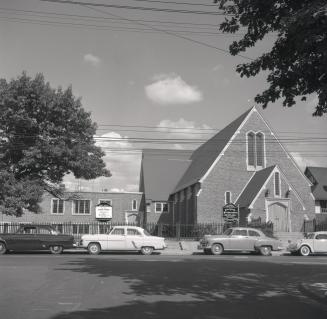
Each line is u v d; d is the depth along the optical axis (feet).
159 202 188.75
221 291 45.11
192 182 162.50
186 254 100.89
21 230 95.71
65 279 52.31
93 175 119.24
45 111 113.50
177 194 182.60
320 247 98.22
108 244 96.58
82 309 35.19
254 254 102.17
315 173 185.47
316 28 34.68
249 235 99.76
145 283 49.67
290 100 41.93
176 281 51.42
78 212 191.83
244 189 157.69
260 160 161.07
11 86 111.75
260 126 162.81
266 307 37.01
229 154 159.53
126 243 96.99
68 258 81.05
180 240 132.16
